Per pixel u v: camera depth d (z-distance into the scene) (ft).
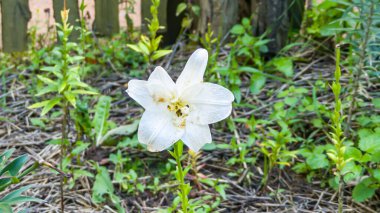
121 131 5.36
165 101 3.20
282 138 4.74
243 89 6.12
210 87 3.20
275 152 4.74
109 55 6.61
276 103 5.63
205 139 3.22
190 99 3.21
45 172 4.98
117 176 4.87
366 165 4.85
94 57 6.52
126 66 6.68
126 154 5.28
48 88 4.41
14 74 6.54
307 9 6.87
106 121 5.38
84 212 4.60
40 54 6.45
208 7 6.68
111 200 4.73
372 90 5.65
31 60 6.71
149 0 6.79
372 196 4.71
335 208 4.65
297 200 4.77
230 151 5.30
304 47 6.65
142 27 6.87
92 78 6.39
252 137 5.13
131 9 6.90
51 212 4.58
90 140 5.26
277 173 5.05
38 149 5.35
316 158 4.73
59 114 5.63
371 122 5.02
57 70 4.44
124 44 6.89
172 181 4.89
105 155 5.26
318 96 5.79
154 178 4.94
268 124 5.50
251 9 6.95
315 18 6.64
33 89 6.15
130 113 5.80
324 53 6.58
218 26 6.72
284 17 6.55
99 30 6.76
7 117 5.83
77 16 6.36
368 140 4.50
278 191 4.83
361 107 5.38
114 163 5.15
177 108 3.20
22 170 4.99
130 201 4.76
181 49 6.83
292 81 6.11
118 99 6.03
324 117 5.47
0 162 3.72
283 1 6.51
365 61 5.53
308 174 5.00
